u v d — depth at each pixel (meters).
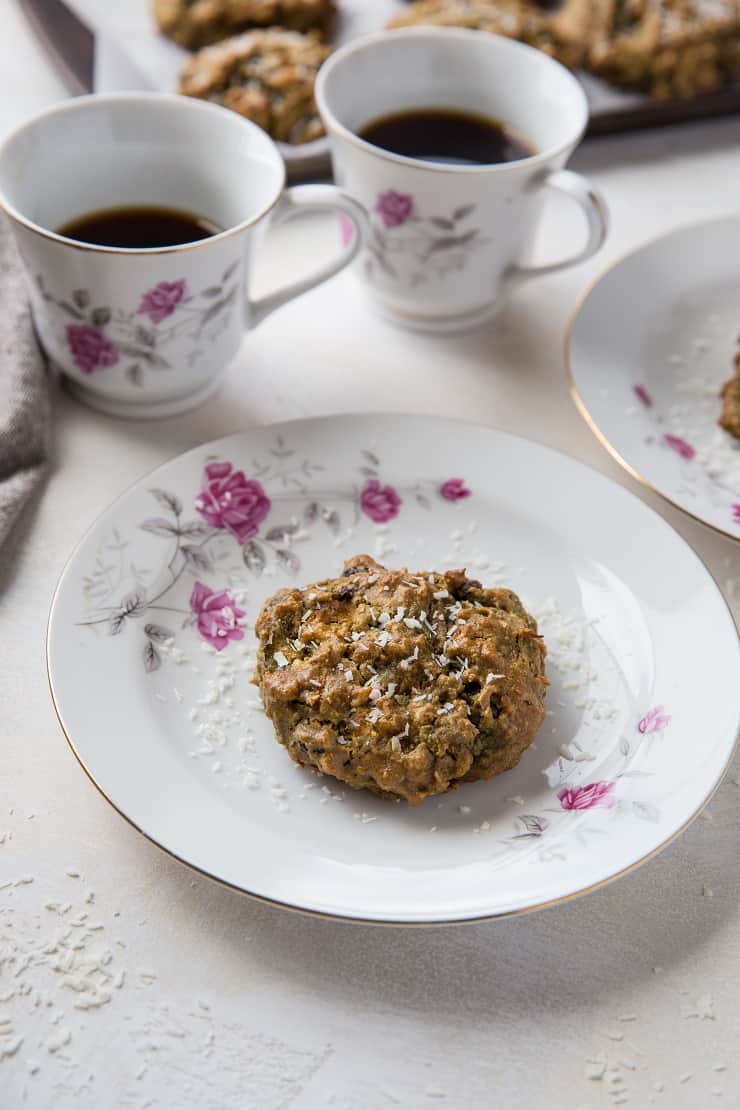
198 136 0.47
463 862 0.37
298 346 0.51
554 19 0.61
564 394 0.51
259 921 0.37
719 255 0.53
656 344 0.51
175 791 0.38
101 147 0.47
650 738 0.40
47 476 0.46
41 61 0.60
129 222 0.48
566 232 0.56
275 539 0.44
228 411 0.49
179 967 0.36
